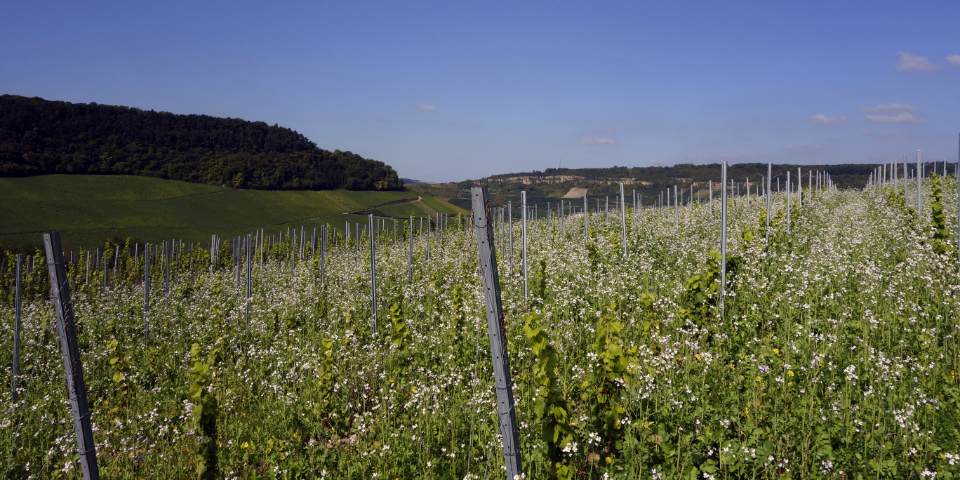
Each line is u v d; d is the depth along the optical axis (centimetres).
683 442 586
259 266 3183
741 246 1391
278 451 773
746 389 682
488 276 530
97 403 1112
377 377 1009
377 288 1903
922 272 990
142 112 14600
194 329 1681
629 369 725
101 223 8981
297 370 1120
